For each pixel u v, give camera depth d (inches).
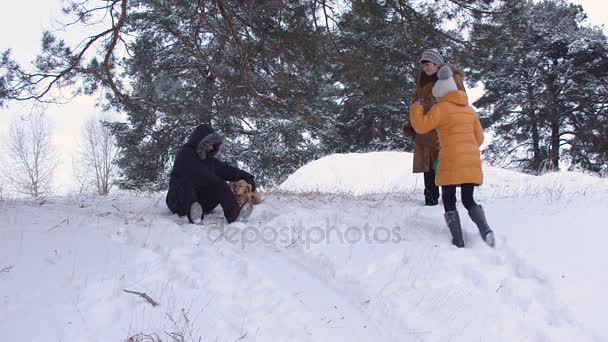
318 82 370.6
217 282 161.9
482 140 206.7
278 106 367.6
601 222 210.5
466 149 195.8
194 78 576.4
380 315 160.6
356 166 551.2
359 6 315.0
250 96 362.6
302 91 363.6
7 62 329.7
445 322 157.5
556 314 159.0
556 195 258.7
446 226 219.0
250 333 138.3
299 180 539.8
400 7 326.0
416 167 253.0
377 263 188.7
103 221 223.0
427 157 250.4
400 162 549.0
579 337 149.4
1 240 180.4
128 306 142.6
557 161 1059.3
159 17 474.3
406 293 170.7
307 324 147.6
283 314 150.1
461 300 166.4
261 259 193.5
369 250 198.8
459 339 150.6
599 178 358.3
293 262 195.2
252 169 868.6
